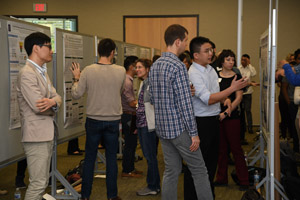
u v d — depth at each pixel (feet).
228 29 31.09
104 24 32.17
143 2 31.78
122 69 12.80
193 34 31.45
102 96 12.25
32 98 9.35
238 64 19.94
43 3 32.32
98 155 16.99
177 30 9.82
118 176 16.55
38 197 9.71
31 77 9.45
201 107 10.61
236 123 14.16
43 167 9.75
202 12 31.27
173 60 9.60
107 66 12.45
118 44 18.93
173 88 9.50
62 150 22.38
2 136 10.36
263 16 30.58
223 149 14.92
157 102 9.82
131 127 15.15
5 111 10.46
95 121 12.28
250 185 14.67
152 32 31.83
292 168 13.20
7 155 10.59
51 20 32.60
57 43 12.70
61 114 13.05
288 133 25.67
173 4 31.50
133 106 15.66
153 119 13.19
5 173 16.94
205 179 10.02
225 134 14.53
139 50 22.99
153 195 13.93
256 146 18.67
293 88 19.92
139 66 13.83
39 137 9.61
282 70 12.19
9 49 10.57
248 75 26.58
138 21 31.96
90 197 13.78
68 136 13.61
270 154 10.68
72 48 13.65
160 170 17.51
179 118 9.64
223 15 31.07
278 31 30.45
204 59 10.63
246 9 30.76
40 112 9.57
